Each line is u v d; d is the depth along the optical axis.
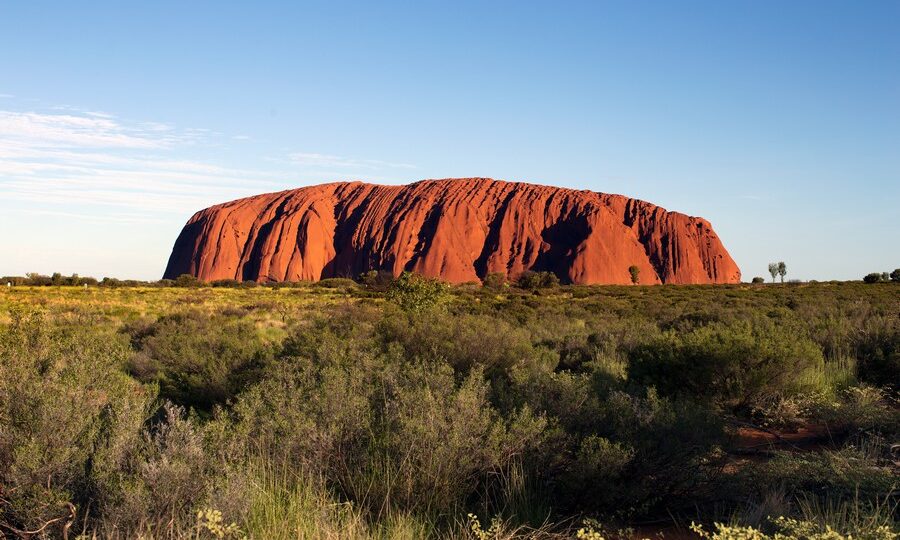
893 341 11.60
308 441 5.16
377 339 11.20
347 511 4.47
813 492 5.12
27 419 4.27
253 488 4.41
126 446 4.37
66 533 3.64
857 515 4.10
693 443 5.55
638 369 9.63
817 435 7.71
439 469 4.76
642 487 5.00
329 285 98.19
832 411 7.91
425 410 5.41
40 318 6.11
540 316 26.48
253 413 5.63
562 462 5.41
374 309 24.02
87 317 24.42
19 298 41.44
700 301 42.88
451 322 11.30
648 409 6.03
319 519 4.16
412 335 10.88
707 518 4.96
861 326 13.20
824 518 4.22
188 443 4.32
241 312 32.72
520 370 7.88
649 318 24.47
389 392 6.62
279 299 52.91
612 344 13.02
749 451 6.97
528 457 5.22
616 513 5.00
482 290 73.81
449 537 4.29
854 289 62.03
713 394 8.88
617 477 5.03
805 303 30.77
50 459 4.11
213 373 9.46
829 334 12.73
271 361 9.18
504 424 5.38
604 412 5.95
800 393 8.73
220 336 13.35
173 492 3.99
